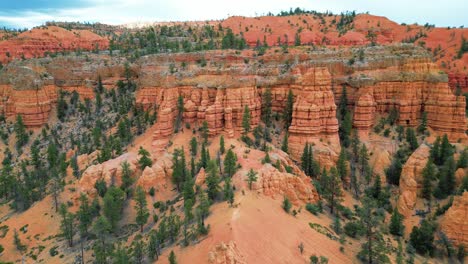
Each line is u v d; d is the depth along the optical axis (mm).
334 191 85688
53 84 140250
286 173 84188
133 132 120375
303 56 121812
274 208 71625
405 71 115125
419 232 76312
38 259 76125
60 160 108812
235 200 69812
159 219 80562
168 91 118312
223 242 54688
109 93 141250
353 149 108062
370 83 112562
